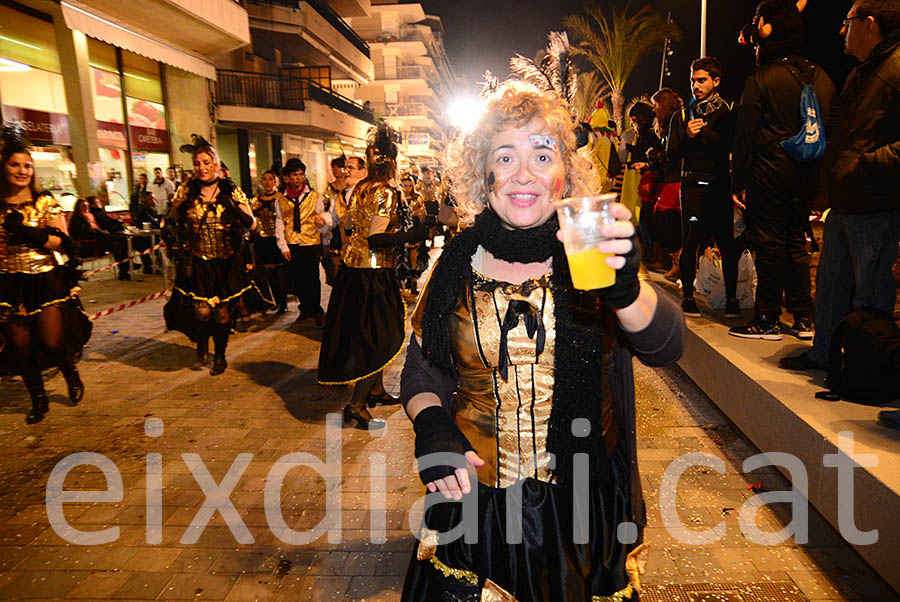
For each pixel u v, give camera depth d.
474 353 1.66
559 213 1.31
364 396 4.64
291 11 26.17
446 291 1.66
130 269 12.23
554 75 1.86
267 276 8.76
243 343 7.31
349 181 5.03
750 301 6.18
